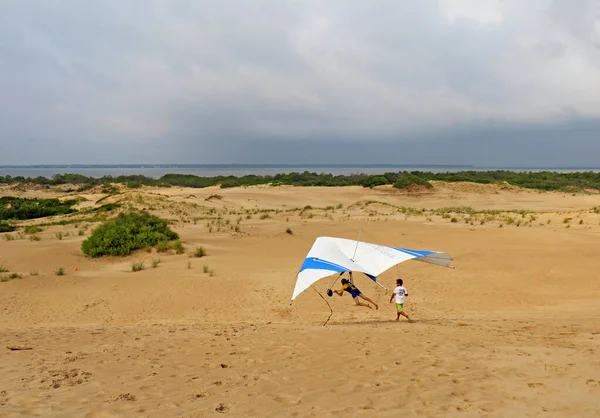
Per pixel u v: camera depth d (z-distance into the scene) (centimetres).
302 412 520
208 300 1544
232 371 702
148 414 516
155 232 2475
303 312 1421
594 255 2103
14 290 1619
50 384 629
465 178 8731
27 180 9838
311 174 10894
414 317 1334
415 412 505
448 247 2434
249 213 4625
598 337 885
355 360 747
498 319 1244
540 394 544
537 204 6097
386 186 7669
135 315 1401
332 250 1052
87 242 2297
